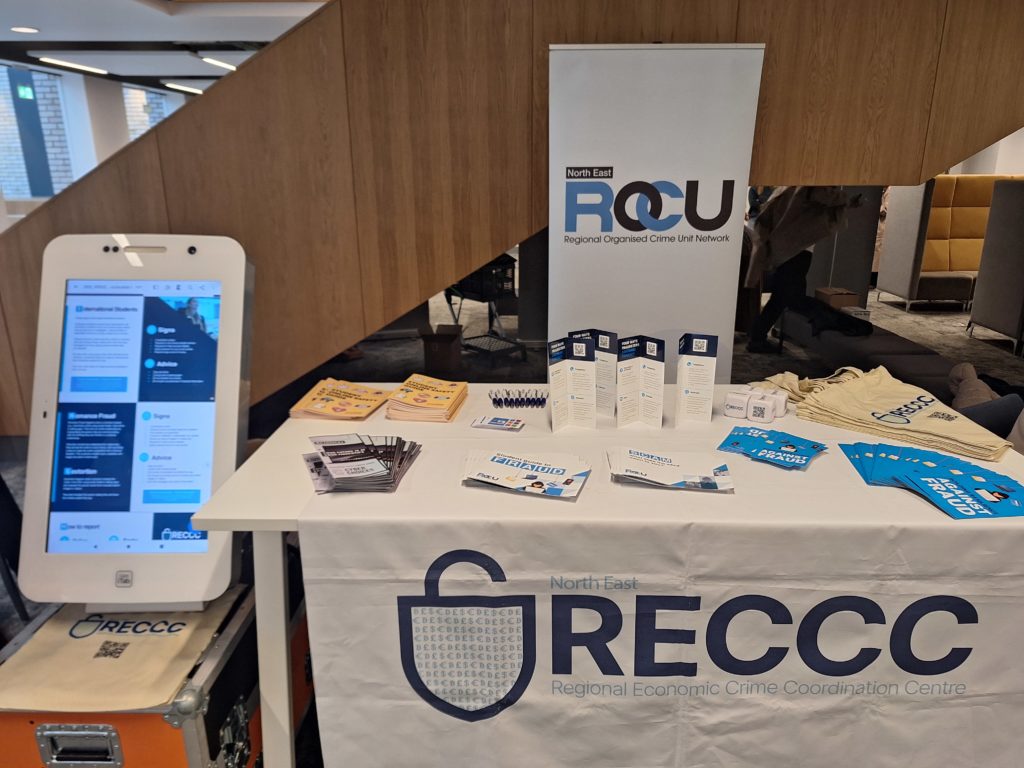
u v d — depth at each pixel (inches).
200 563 60.7
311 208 99.7
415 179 98.3
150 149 97.5
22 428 108.4
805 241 128.3
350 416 69.9
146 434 62.4
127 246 63.6
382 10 92.0
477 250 101.0
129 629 60.3
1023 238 143.6
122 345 63.3
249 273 64.4
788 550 48.8
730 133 90.1
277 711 56.6
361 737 55.3
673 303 96.2
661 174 91.7
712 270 94.9
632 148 90.8
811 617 50.6
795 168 97.8
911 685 51.9
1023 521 48.0
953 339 154.0
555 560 50.0
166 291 63.6
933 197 176.1
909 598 49.6
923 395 69.8
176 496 61.7
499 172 97.7
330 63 94.0
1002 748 53.1
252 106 95.8
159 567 60.7
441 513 50.3
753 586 50.0
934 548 48.2
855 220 133.4
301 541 50.3
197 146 97.4
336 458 56.7
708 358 66.7
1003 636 50.1
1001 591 49.0
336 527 49.8
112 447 62.3
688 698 53.4
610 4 91.4
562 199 92.9
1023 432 75.2
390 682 53.8
